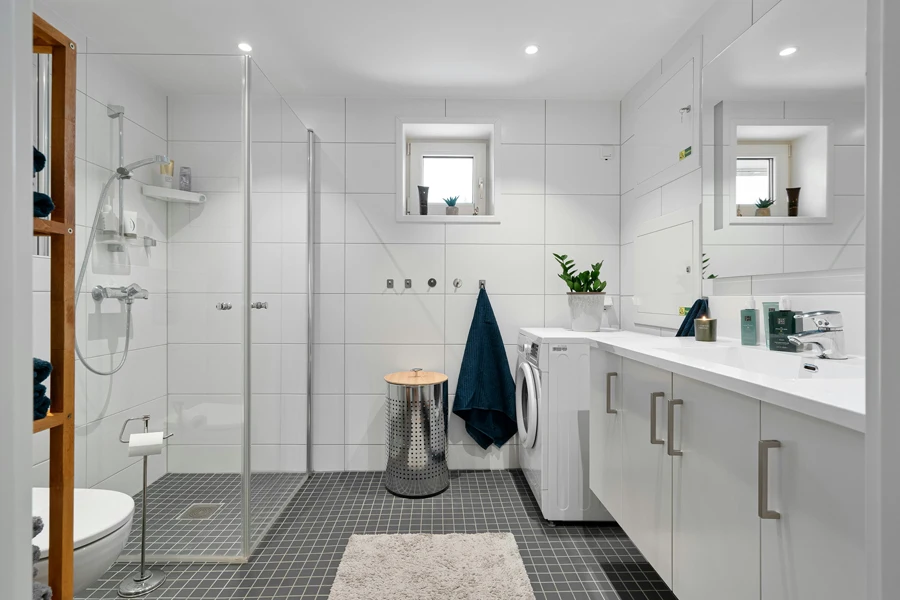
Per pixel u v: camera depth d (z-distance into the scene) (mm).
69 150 954
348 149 2811
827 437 763
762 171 1624
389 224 2832
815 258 1421
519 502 2383
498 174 2859
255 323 1939
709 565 1093
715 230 1889
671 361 1252
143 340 1811
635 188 2660
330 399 2820
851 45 1299
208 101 1822
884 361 337
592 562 1833
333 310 2816
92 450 1776
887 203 334
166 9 1946
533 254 2871
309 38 2186
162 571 1767
